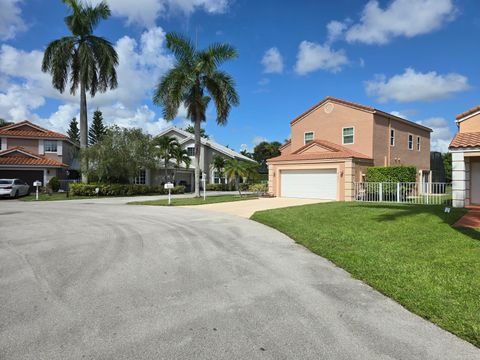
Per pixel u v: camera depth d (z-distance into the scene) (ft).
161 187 101.60
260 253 22.65
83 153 86.84
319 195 70.33
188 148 130.41
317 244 24.63
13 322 12.07
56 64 83.61
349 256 20.90
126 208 54.95
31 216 43.60
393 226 30.09
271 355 9.87
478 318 12.02
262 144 217.77
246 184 131.64
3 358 9.71
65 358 9.71
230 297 14.55
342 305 13.65
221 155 132.26
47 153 108.47
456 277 16.16
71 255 21.98
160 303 13.87
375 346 10.37
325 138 81.56
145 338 10.89
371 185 62.28
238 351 10.09
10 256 21.72
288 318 12.41
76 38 85.92
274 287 15.84
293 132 88.79
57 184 97.91
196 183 75.05
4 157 96.68
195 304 13.75
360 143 74.74
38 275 17.66
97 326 11.75
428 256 20.06
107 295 14.76
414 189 62.28
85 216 43.45
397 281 16.11
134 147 90.99
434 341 10.66
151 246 24.79
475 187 49.67
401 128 83.92
